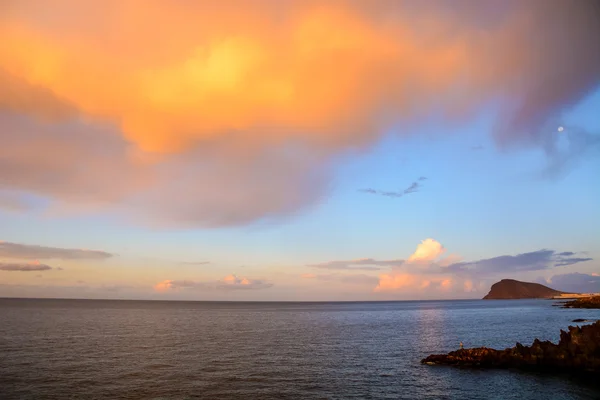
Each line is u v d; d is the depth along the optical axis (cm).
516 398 3388
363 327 10712
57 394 3444
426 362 4997
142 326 10525
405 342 7238
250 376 4256
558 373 4225
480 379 4038
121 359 5162
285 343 7088
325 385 3881
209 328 10288
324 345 6831
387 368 4700
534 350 4647
